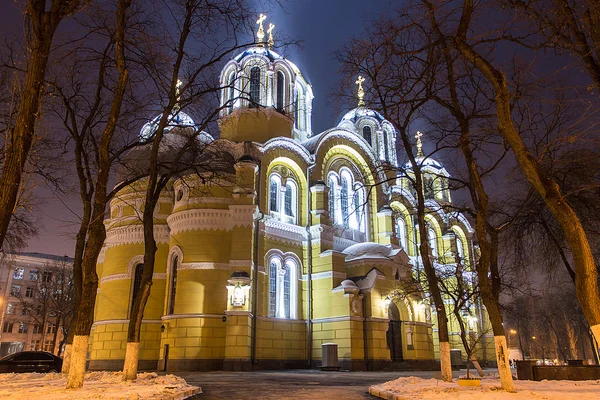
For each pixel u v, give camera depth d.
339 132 40.56
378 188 42.72
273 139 35.41
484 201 14.61
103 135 14.71
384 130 50.25
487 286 13.96
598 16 10.51
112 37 16.41
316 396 14.83
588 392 12.21
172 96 17.58
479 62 11.77
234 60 40.22
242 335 28.83
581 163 18.09
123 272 35.19
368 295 33.09
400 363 33.47
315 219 35.78
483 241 14.38
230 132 37.97
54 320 74.25
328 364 29.80
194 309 29.77
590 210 19.41
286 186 36.22
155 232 35.47
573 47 11.23
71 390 12.29
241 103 38.47
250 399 13.95
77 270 19.16
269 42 19.41
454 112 16.08
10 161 10.48
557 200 9.71
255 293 30.89
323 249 35.03
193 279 30.34
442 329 17.22
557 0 11.16
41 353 26.06
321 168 38.41
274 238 33.66
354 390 16.88
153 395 11.96
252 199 31.78
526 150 10.50
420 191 18.98
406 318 36.16
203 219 31.44
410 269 37.34
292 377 23.55
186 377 23.03
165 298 32.22
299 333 33.16
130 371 15.74
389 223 41.16
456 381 17.34
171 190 33.38
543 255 22.08
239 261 30.44
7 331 71.38
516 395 11.76
